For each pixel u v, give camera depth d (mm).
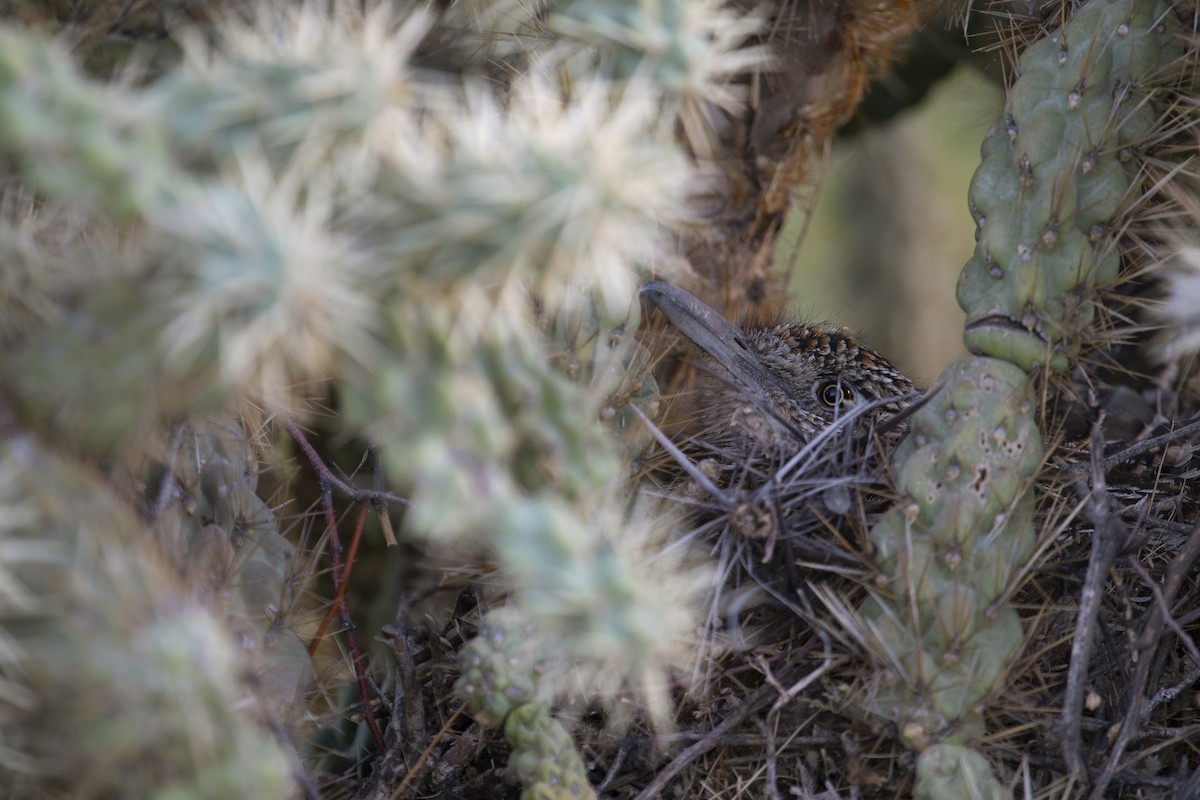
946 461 1360
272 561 1338
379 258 1183
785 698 1353
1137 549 1373
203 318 1086
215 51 1306
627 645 1204
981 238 1385
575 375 1357
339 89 1179
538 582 1203
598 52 1304
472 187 1168
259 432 1356
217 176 1177
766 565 1380
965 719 1344
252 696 1296
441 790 1370
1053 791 1350
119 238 1264
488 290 1273
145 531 1277
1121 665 1371
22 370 1165
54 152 1063
